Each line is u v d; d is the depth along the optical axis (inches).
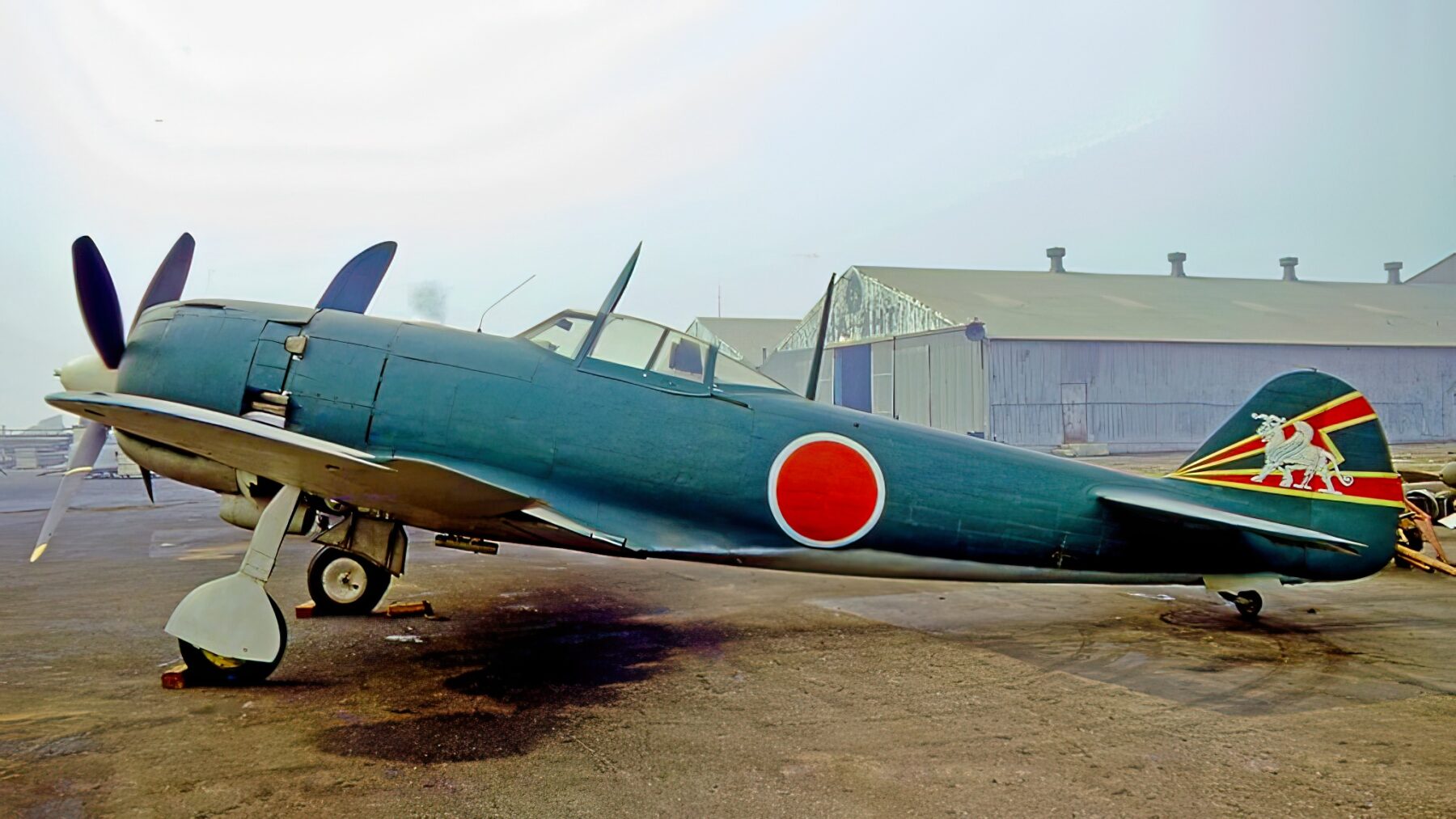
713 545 223.1
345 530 231.5
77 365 236.8
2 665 191.9
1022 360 1184.8
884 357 1384.1
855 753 145.5
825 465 225.8
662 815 120.0
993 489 233.3
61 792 123.7
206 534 455.2
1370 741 153.1
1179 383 1254.3
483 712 164.6
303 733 150.6
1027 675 195.8
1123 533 237.8
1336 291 1732.3
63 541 422.6
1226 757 144.9
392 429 214.2
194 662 178.4
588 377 220.7
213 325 222.4
